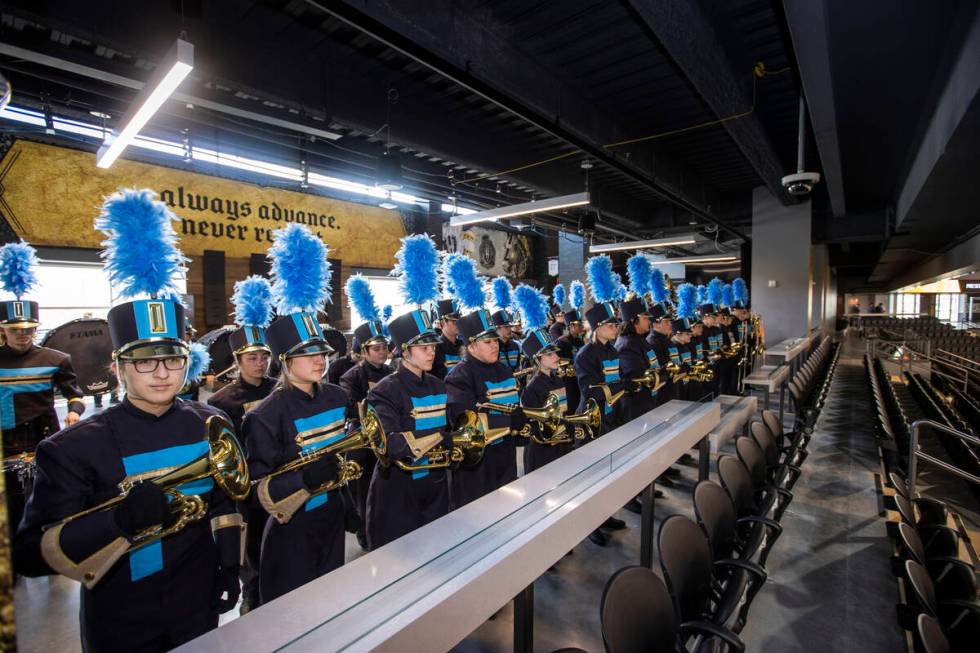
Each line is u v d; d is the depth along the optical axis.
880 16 3.99
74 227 7.05
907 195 8.16
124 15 3.36
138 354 1.53
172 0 3.50
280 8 4.06
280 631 1.16
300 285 2.23
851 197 10.91
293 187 9.45
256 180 8.98
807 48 3.84
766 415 4.47
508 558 1.50
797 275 11.02
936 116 5.34
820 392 6.98
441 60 3.82
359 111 5.20
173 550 1.61
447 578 1.38
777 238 11.21
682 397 6.51
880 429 5.34
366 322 4.25
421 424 2.66
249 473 1.80
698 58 4.14
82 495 1.46
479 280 3.65
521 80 4.64
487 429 2.62
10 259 3.07
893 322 26.72
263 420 2.03
